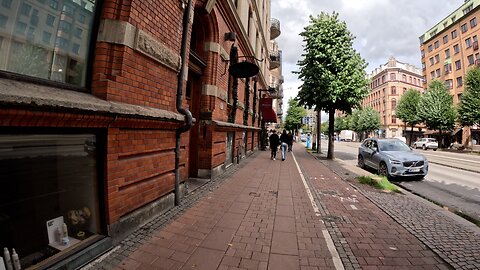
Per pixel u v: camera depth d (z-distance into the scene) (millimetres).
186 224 4336
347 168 12742
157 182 4547
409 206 6000
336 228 4500
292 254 3512
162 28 4625
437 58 50875
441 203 7109
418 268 3311
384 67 76000
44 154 2723
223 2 8414
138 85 3992
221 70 8922
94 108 2830
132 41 3783
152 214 4395
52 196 2832
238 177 8680
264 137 22375
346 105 16688
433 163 16547
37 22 2865
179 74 5285
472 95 30500
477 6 40625
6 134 2342
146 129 4156
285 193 6793
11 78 2551
